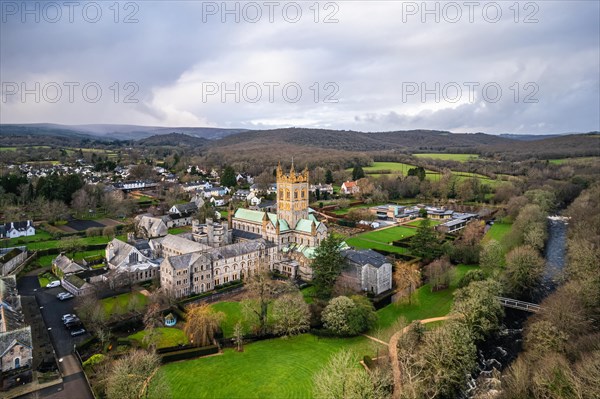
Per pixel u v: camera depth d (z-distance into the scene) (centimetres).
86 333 12419
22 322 11950
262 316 12738
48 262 18825
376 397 8512
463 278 15438
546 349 10369
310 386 10025
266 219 19862
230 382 10144
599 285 12212
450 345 10106
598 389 7962
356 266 16000
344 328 12250
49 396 9450
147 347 11400
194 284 15588
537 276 15938
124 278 15812
